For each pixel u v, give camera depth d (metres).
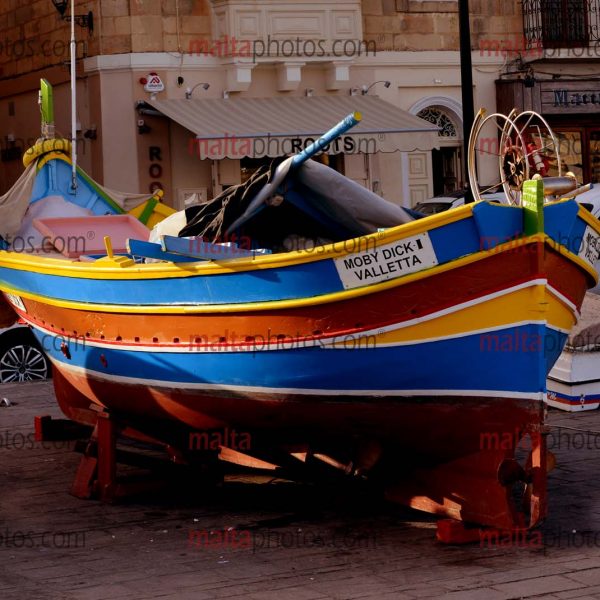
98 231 14.70
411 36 32.75
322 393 10.37
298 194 11.08
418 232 9.59
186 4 30.39
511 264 9.70
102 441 11.73
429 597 8.62
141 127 29.98
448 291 9.70
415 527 10.53
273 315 10.27
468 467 10.27
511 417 9.98
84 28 30.52
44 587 9.00
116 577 9.23
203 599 8.66
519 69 33.78
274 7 30.66
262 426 11.16
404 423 10.29
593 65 34.47
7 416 16.02
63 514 11.22
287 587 8.92
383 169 32.59
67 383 13.92
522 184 10.06
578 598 8.51
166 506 11.49
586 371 15.66
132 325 11.47
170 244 10.12
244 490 12.05
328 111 30.78
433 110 33.62
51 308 12.77
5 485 12.39
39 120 32.91
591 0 33.81
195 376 11.06
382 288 9.73
